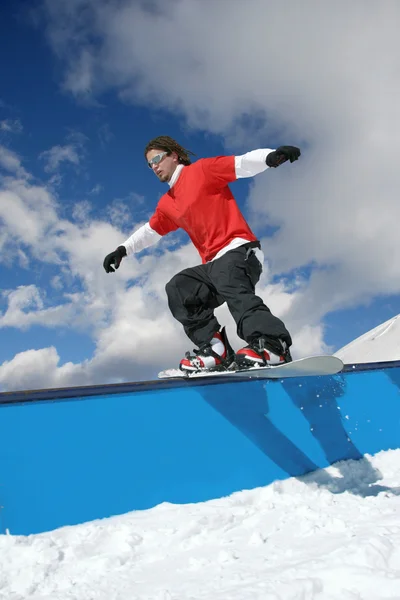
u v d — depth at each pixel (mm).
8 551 1923
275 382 3182
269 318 2600
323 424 3312
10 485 2137
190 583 1580
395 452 3564
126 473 2434
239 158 2689
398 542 1579
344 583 1344
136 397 2584
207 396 2834
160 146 2910
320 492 2666
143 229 3303
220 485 2703
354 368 3734
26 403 2271
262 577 1510
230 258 2729
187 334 2943
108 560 1835
